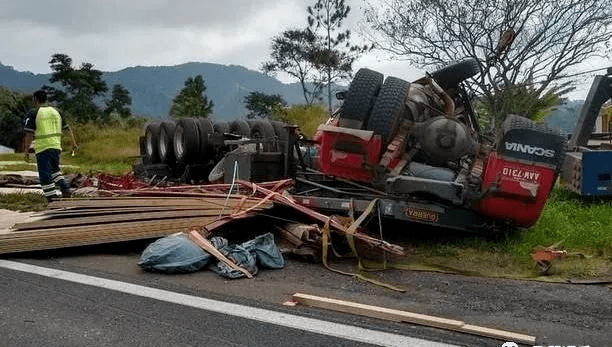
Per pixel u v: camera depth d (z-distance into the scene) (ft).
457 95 29.76
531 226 23.88
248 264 20.18
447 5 42.55
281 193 25.72
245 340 14.26
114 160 75.97
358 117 24.93
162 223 23.67
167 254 20.04
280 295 17.89
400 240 25.48
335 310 16.47
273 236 22.54
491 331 14.83
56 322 15.43
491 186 22.57
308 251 21.81
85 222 24.41
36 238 22.66
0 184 43.09
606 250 23.70
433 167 25.52
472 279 20.27
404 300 17.75
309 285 19.08
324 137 25.30
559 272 21.12
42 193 38.60
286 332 14.75
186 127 36.29
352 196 25.14
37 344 14.07
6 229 26.07
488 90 42.63
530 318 16.33
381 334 14.67
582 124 37.09
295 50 105.91
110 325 15.21
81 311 16.22
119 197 28.35
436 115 26.66
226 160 32.01
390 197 24.13
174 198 27.22
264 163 30.17
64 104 134.51
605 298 18.22
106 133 92.02
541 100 43.45
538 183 22.36
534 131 22.31
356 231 22.74
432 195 23.81
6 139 122.42
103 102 144.97
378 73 25.85
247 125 38.40
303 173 29.14
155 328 14.99
